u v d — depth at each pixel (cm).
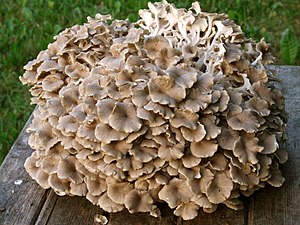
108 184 67
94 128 66
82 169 68
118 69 69
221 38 75
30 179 77
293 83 98
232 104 68
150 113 64
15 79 147
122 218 71
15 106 140
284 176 77
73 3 172
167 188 66
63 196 74
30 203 73
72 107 69
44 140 70
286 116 80
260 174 68
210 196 66
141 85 66
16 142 85
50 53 78
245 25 161
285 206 72
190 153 66
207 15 77
